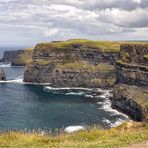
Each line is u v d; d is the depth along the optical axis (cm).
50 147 2520
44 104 14162
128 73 16138
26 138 2972
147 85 14488
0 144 2739
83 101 15200
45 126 9912
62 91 19150
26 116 11494
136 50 16975
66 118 11212
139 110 11700
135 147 2278
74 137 2958
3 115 11669
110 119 11450
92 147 2342
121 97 13450
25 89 19450
